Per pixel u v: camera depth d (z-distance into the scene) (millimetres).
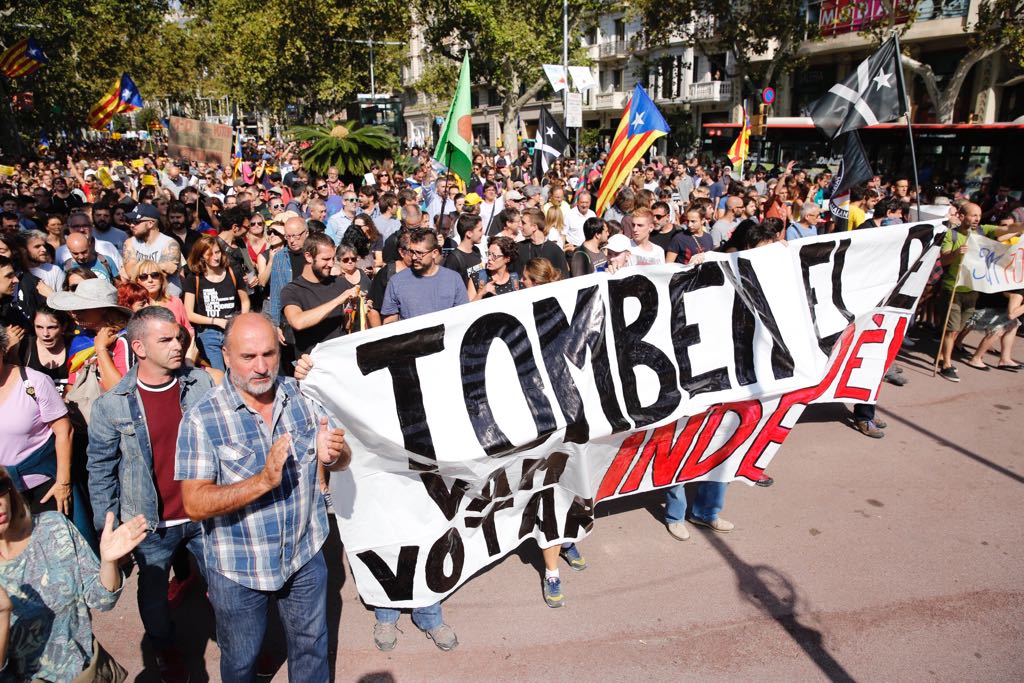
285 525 2688
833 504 4844
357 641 3594
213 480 2592
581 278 3975
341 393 3283
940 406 6543
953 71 25844
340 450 2719
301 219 5668
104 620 3779
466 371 3580
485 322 3648
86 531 3883
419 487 3484
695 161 20828
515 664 3424
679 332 4250
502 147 32875
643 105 8180
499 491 3754
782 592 3928
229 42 43375
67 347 4641
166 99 67938
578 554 4164
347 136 15930
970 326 7340
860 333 5281
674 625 3680
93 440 3039
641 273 4137
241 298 5852
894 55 7168
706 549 4348
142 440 3041
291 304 4617
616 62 45375
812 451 5648
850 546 4348
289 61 36406
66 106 36844
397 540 3455
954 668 3357
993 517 4645
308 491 2771
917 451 5621
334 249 4680
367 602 3482
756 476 4520
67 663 2439
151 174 19656
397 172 17375
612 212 9352
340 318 4809
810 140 18781
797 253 4738
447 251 6781
